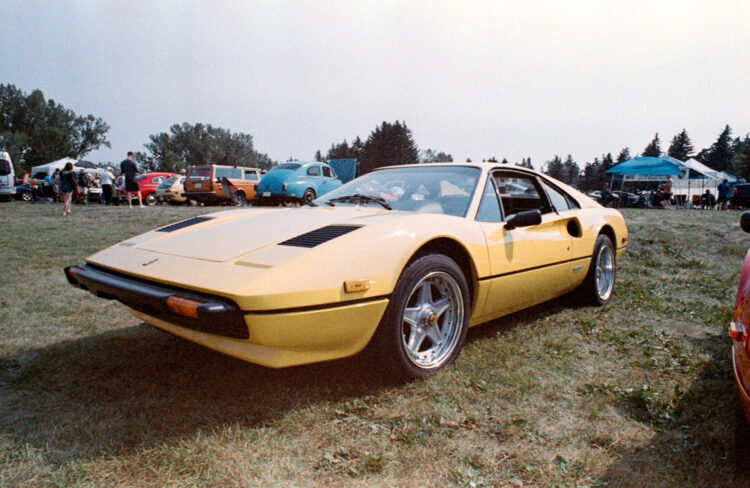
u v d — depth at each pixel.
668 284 4.51
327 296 1.79
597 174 88.38
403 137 83.75
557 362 2.46
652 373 2.35
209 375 2.22
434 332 2.33
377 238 2.02
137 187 13.55
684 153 91.44
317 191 14.59
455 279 2.30
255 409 1.90
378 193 2.94
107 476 1.44
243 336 1.74
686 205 22.95
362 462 1.57
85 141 96.06
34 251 5.50
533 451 1.67
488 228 2.56
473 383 2.17
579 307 3.62
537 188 3.28
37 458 1.51
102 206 14.45
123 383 2.11
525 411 1.95
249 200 17.42
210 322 1.68
